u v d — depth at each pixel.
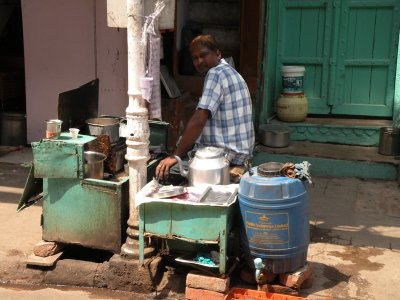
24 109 7.45
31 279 4.02
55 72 6.63
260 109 6.58
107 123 4.31
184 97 6.59
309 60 6.73
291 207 3.44
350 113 6.75
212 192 3.60
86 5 6.35
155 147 4.43
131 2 3.57
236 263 3.75
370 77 6.61
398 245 4.43
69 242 3.98
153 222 3.56
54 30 6.51
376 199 5.39
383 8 6.41
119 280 3.86
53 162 3.81
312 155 6.09
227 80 3.97
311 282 3.81
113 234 3.88
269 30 6.49
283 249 3.50
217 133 4.06
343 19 6.52
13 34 8.01
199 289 3.60
